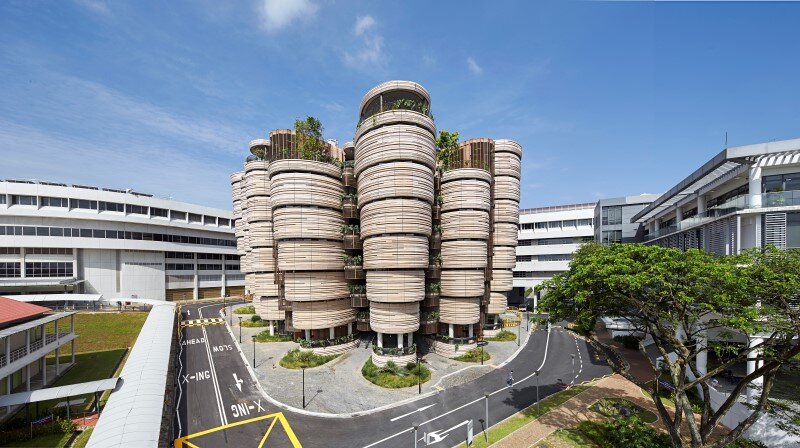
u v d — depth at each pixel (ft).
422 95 111.75
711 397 81.51
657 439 65.00
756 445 63.21
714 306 55.83
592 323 69.82
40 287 200.34
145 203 230.68
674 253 58.34
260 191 148.66
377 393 92.84
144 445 55.52
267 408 84.74
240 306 227.20
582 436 69.82
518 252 239.91
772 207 76.95
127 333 146.41
